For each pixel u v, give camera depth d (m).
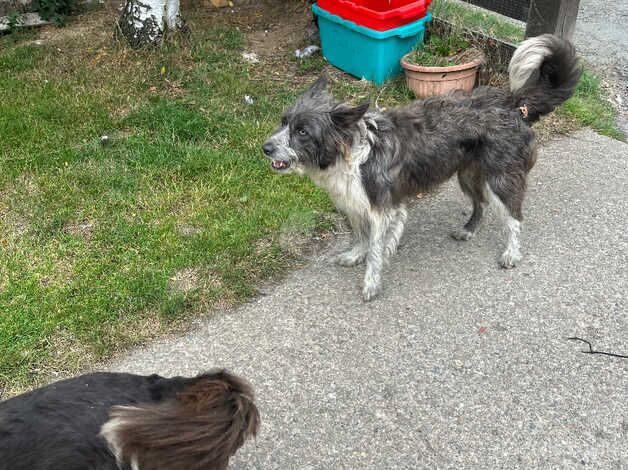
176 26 3.17
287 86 2.94
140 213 2.16
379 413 1.50
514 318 1.76
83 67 3.02
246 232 2.06
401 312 1.79
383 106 2.73
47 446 0.98
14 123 2.57
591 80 2.93
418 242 2.08
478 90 1.89
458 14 3.06
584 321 1.74
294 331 1.74
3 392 1.56
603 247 2.00
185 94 2.84
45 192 2.23
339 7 2.88
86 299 1.81
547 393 1.54
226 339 1.72
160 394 1.06
